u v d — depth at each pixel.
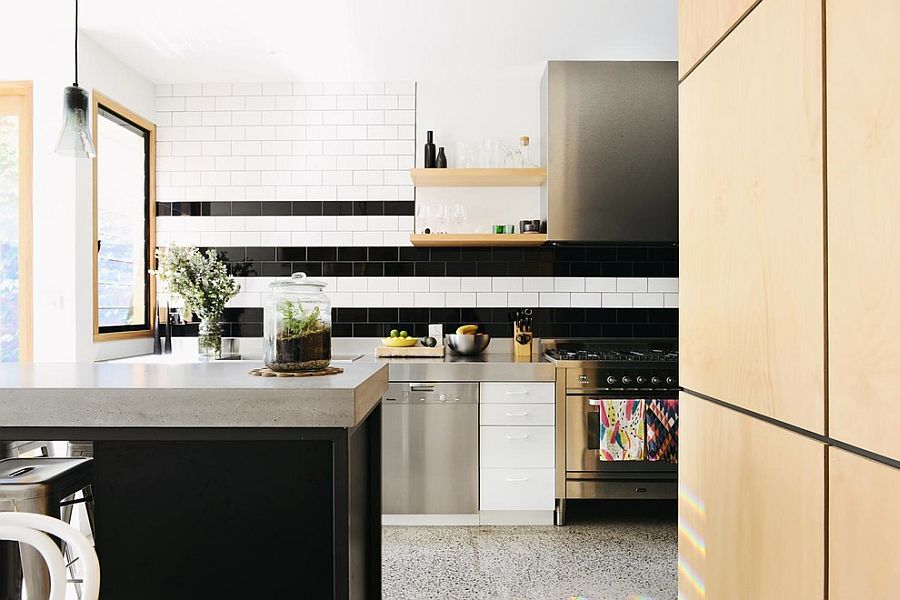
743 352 1.52
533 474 3.89
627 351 4.31
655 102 4.19
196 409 1.57
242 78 4.46
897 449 0.99
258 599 1.71
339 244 4.55
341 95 4.54
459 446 3.90
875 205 1.04
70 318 3.61
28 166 3.63
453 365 3.90
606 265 4.55
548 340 4.52
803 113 1.25
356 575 1.88
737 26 1.55
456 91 4.52
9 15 3.42
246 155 4.55
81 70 3.66
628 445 3.82
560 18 3.54
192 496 1.71
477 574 3.16
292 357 1.83
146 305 4.52
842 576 1.14
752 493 1.49
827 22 1.17
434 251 4.55
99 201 3.96
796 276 1.28
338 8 3.39
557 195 4.18
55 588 1.03
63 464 2.11
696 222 1.81
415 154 4.53
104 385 1.61
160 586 1.72
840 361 1.14
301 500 1.70
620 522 3.99
